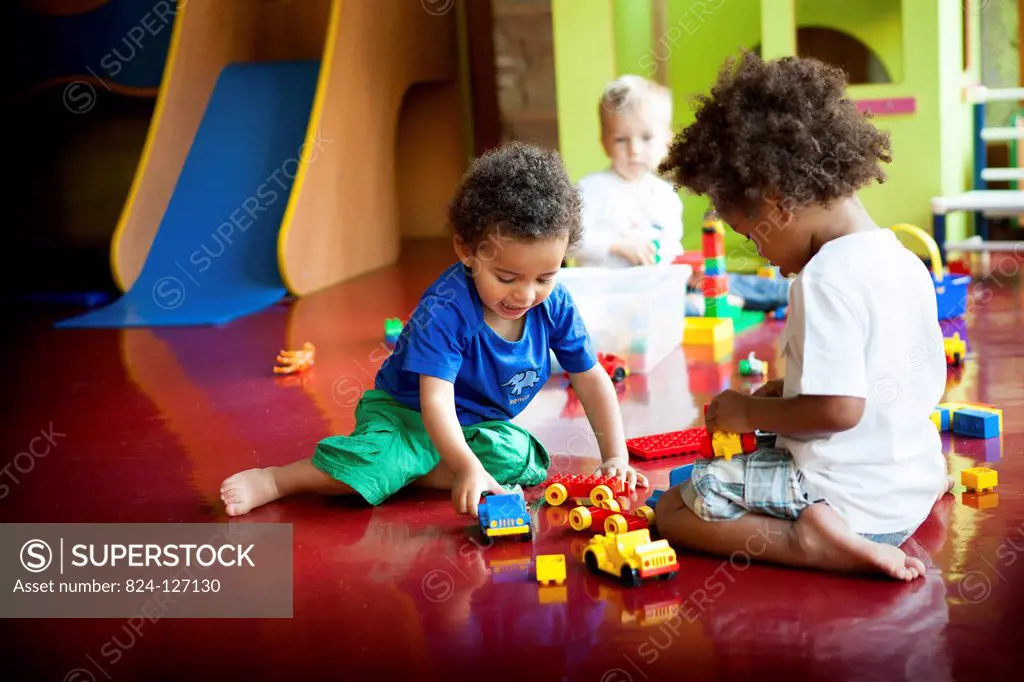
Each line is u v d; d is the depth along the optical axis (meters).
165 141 4.44
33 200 5.68
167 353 3.30
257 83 4.73
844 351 1.41
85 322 3.81
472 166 1.78
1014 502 1.74
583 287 2.85
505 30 4.13
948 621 1.36
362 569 1.66
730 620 1.41
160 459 2.28
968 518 1.68
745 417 1.52
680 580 1.53
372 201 4.66
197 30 4.62
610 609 1.46
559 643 1.38
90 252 5.41
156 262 4.27
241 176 4.46
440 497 1.96
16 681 1.40
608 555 1.56
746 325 3.21
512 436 1.95
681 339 3.00
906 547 1.59
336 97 4.32
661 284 2.84
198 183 4.48
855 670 1.27
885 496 1.50
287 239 3.95
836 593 1.46
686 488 1.60
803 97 1.44
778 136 1.42
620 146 3.27
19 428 2.58
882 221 3.86
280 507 1.95
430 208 5.52
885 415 1.47
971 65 4.26
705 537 1.58
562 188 1.72
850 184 1.45
